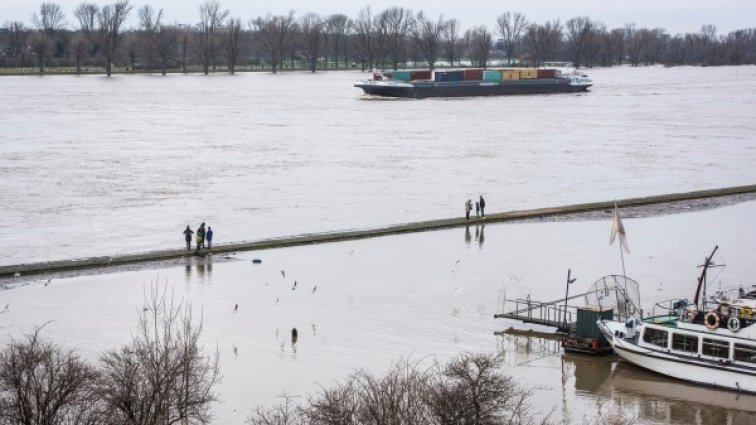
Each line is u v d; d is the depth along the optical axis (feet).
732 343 258.16
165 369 195.72
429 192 561.02
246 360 270.67
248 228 458.91
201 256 399.24
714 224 465.06
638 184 591.78
